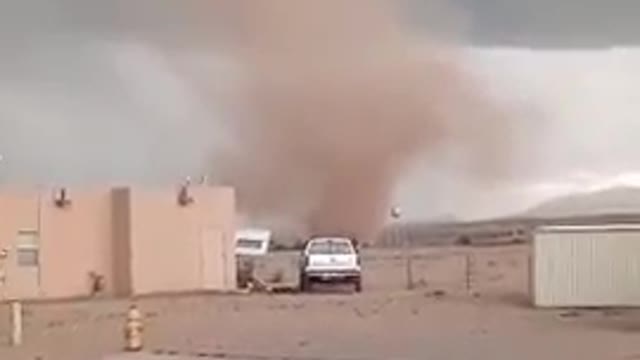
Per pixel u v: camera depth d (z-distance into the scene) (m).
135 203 47.84
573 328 28.44
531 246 37.62
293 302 40.94
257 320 32.84
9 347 26.59
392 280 60.59
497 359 21.23
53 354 24.67
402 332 27.67
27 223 46.56
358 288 48.84
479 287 50.75
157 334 28.48
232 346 24.81
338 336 26.83
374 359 21.52
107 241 48.06
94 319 35.38
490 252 93.81
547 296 36.41
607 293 36.16
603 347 23.28
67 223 47.28
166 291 48.22
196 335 28.00
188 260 48.94
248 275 51.75
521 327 28.88
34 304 42.62
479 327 28.95
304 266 49.03
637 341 24.59
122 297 45.84
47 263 46.75
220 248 49.69
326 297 43.91
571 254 36.34
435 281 58.38
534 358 21.30
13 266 46.16
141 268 47.81
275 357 22.27
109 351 24.86
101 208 48.00
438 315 33.50
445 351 22.78
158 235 48.31
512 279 58.69
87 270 47.56
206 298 44.28
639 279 36.00
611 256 36.12
